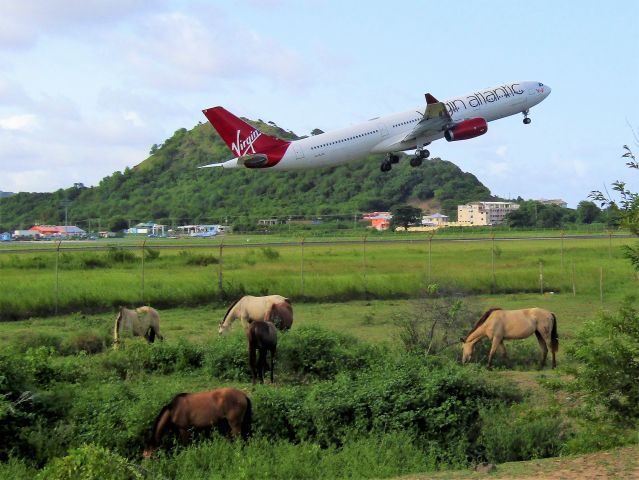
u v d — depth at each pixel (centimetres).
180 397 1209
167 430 1204
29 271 4272
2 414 1163
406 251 5619
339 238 8412
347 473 1080
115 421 1245
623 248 1228
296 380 1684
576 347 1210
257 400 1322
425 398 1300
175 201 14612
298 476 1073
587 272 3756
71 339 2092
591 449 1117
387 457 1137
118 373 1738
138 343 1811
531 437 1214
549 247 5625
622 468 970
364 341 2072
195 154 16650
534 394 1487
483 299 3250
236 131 4822
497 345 1827
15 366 1299
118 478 1002
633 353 1143
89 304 3017
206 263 4766
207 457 1136
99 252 5434
